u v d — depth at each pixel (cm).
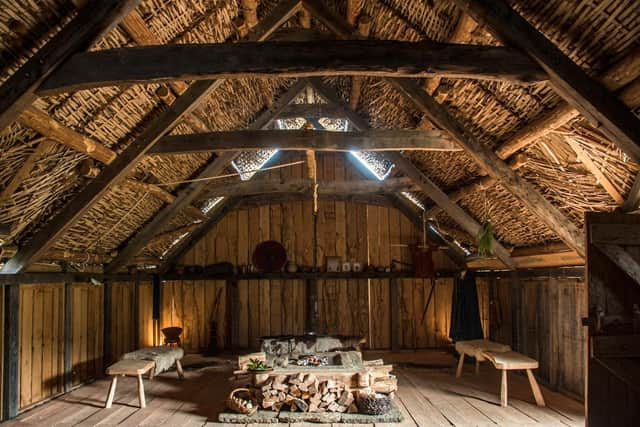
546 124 390
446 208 652
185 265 858
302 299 864
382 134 534
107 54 310
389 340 860
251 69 312
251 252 863
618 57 305
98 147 445
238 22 481
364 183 767
